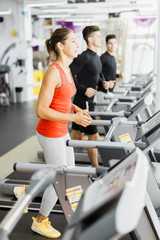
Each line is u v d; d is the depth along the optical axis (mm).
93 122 2449
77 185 1566
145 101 2787
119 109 3924
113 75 4512
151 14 8422
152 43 8477
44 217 2307
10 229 851
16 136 5641
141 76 7012
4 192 3092
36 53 11633
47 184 1005
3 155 4547
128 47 8523
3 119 7172
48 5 8656
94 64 3381
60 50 2090
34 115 7648
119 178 882
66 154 2242
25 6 9359
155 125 1811
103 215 709
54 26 11977
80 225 759
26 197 936
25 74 9805
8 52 9727
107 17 10055
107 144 1813
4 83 9305
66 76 2080
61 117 1983
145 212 1695
